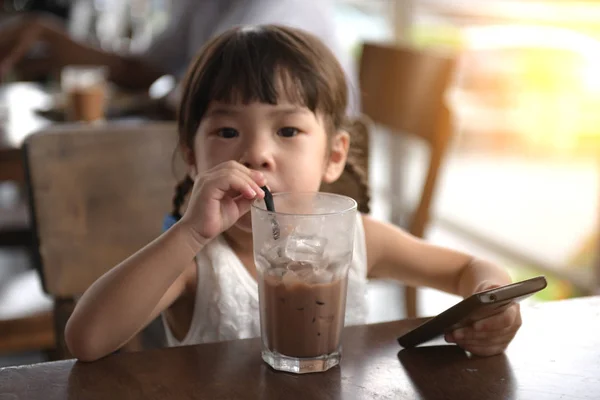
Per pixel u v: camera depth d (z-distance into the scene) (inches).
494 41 141.1
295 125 39.9
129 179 50.5
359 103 84.9
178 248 32.6
